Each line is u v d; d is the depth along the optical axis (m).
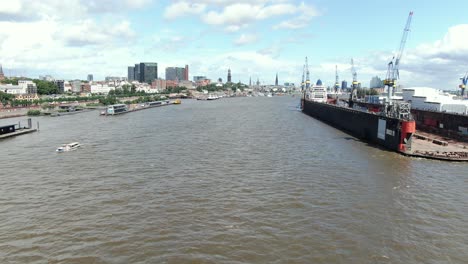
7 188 70.00
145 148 109.31
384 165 86.94
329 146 114.00
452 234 49.38
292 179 74.19
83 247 45.78
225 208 58.06
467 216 55.41
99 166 86.75
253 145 114.44
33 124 184.38
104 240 47.50
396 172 80.31
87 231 50.25
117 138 130.88
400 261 42.38
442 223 52.84
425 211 57.25
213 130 152.62
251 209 57.62
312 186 69.50
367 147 113.12
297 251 44.47
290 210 57.22
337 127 169.62
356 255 43.62
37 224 52.75
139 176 77.00
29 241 47.62
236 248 45.16
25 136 142.38
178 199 62.25
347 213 56.12
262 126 168.50
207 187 68.81
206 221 53.09
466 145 112.44
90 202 61.34
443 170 82.38
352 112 151.75
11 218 55.06
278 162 89.69
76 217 55.09
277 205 59.34
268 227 51.03
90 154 101.25
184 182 72.19
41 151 108.00
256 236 48.28
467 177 76.50
